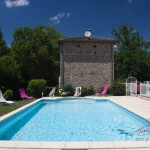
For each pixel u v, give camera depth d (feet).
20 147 28.02
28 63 139.13
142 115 47.73
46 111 67.67
